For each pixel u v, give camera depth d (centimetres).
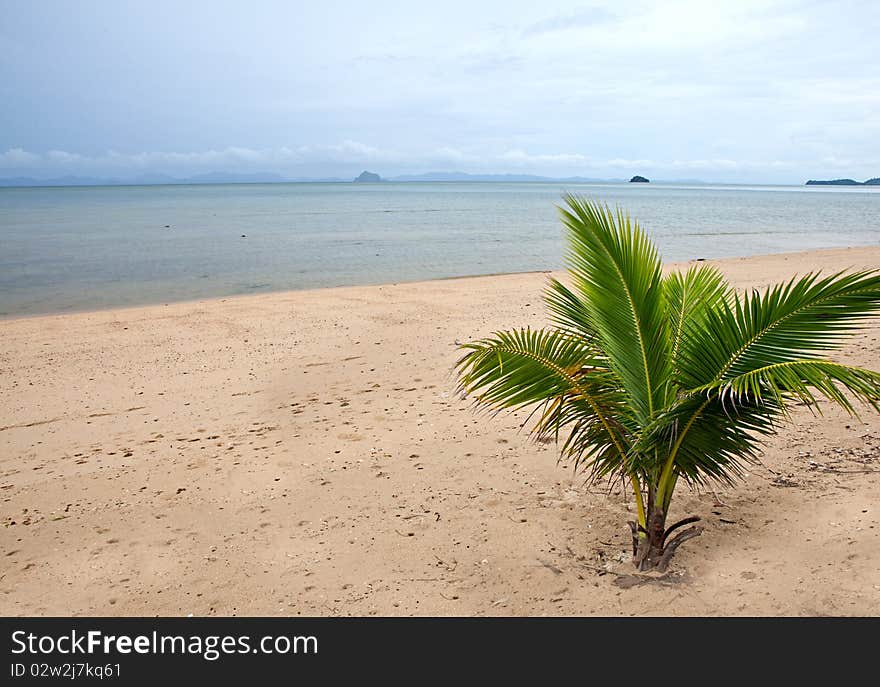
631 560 413
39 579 443
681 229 3866
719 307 356
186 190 19125
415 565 429
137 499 563
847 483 486
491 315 1284
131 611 400
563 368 368
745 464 534
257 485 574
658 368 357
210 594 412
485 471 567
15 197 11712
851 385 293
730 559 403
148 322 1331
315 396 826
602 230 348
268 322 1288
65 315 1434
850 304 315
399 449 630
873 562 382
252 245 2995
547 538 450
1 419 806
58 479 620
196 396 865
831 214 5825
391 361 968
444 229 3975
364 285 1806
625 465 390
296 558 448
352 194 13500
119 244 3044
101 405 848
